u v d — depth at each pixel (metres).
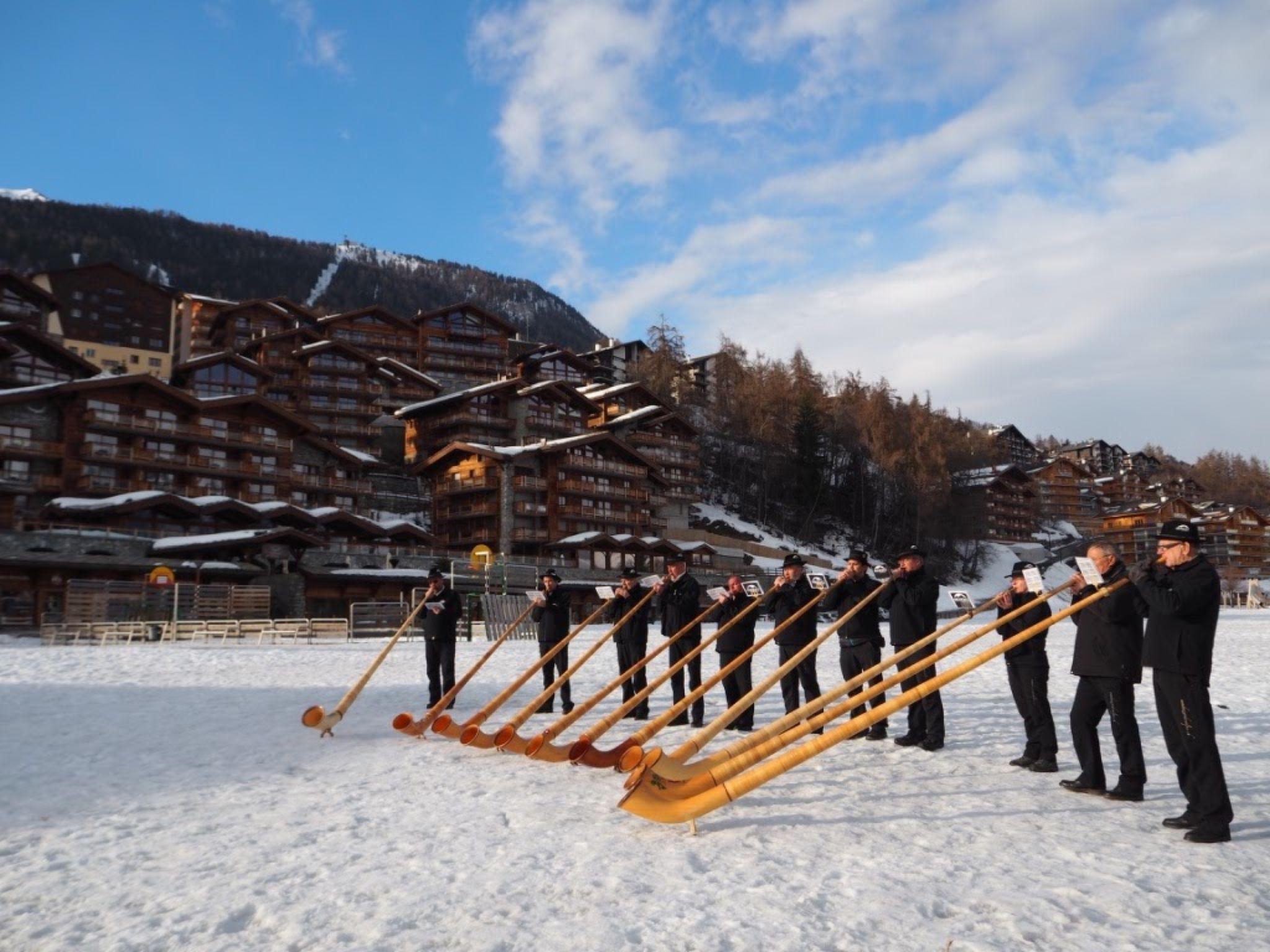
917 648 7.52
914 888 4.65
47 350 56.50
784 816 6.19
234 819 6.24
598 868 5.00
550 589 12.43
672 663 11.47
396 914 4.30
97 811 6.52
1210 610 5.76
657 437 85.31
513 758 8.59
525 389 79.06
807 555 90.00
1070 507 131.62
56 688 14.78
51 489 49.19
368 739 9.73
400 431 83.38
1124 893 4.57
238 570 45.22
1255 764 8.02
